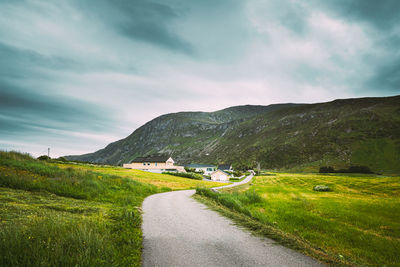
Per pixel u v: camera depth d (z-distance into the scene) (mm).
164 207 13859
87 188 15836
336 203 15586
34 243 4570
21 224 5801
